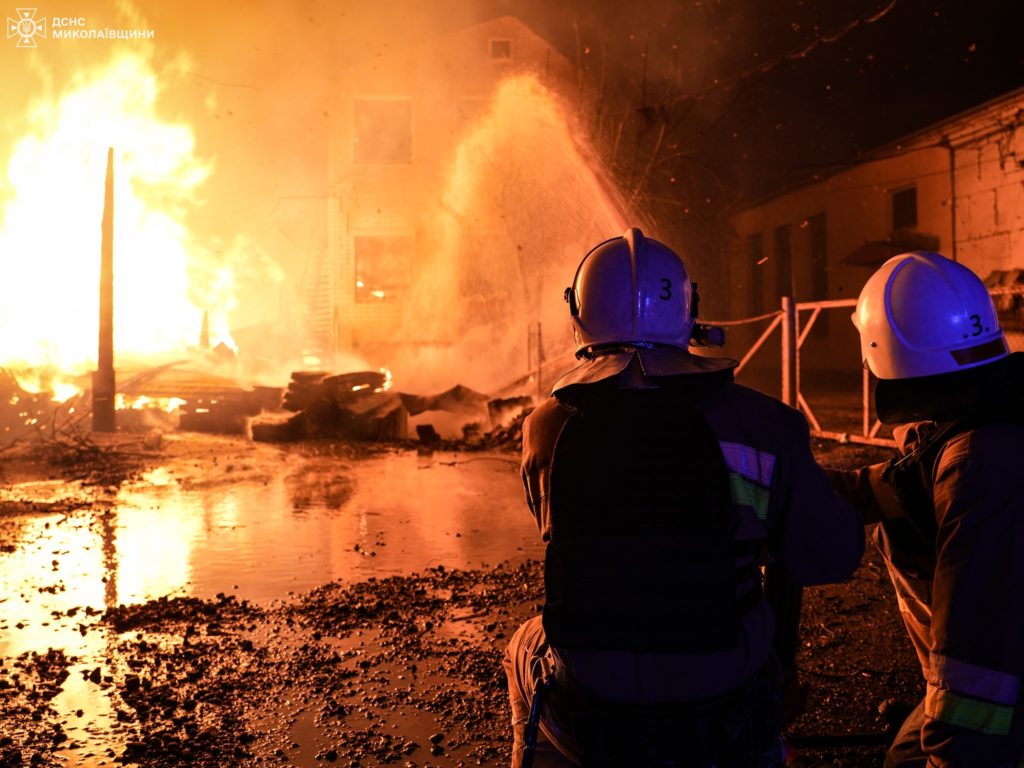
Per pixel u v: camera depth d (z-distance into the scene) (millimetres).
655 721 1652
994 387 1826
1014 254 19188
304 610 5309
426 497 9469
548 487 1770
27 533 7617
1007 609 1651
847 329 27141
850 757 3363
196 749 3459
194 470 11570
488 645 4695
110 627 5008
